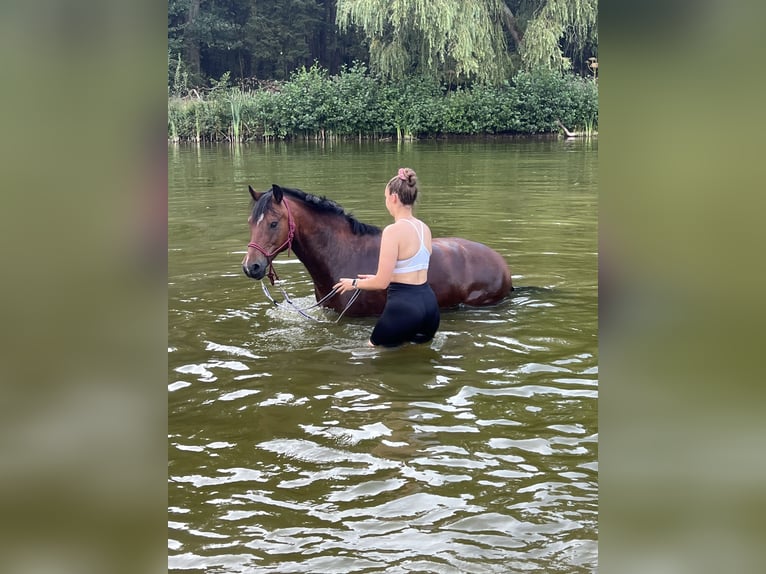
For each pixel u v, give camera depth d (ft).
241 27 125.70
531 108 94.07
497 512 9.53
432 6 87.15
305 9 128.36
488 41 92.53
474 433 11.99
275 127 94.17
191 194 43.06
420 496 9.99
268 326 17.92
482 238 28.53
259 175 52.75
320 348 16.30
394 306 16.05
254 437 11.89
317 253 18.70
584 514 9.45
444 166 58.44
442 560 8.48
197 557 8.59
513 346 16.39
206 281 22.39
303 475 10.62
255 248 17.72
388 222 31.45
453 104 92.63
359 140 93.76
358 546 8.80
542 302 19.94
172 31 118.83
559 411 12.84
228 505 9.80
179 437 11.91
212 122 93.35
